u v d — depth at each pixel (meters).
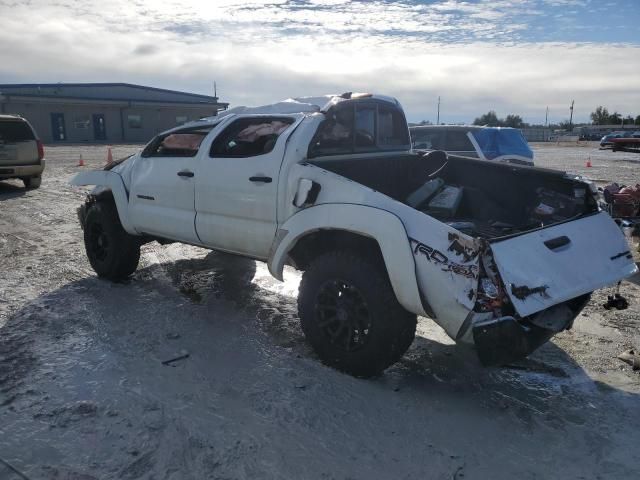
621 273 3.93
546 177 4.74
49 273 6.46
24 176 13.82
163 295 5.75
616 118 112.00
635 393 3.90
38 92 44.03
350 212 3.82
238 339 4.67
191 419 3.42
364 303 3.82
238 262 7.07
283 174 4.35
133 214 5.68
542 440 3.32
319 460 3.06
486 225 4.89
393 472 2.98
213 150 4.96
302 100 5.00
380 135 5.43
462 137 11.83
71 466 2.96
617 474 3.01
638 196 7.59
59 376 3.93
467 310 3.36
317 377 4.00
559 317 3.71
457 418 3.54
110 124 45.56
